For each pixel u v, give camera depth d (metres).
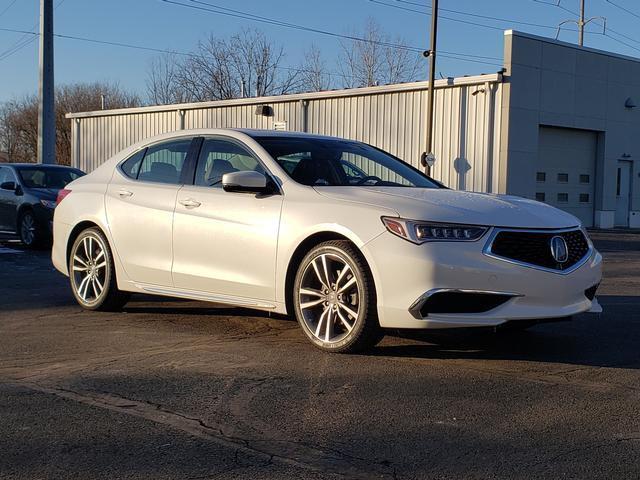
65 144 53.41
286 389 4.75
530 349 5.92
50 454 3.71
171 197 6.60
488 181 22.50
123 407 4.41
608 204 26.27
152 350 5.76
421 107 23.80
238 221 6.03
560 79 23.70
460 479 3.44
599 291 9.29
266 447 3.81
